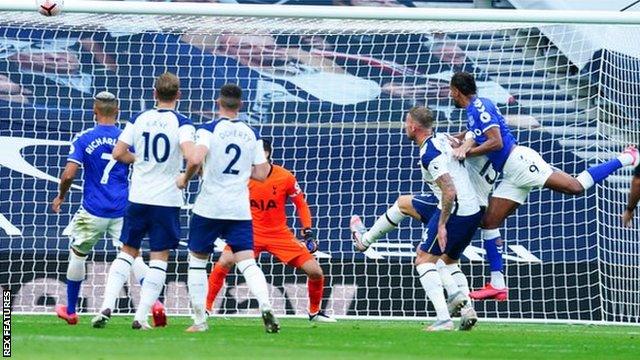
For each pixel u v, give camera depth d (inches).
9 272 1705.2
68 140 1923.0
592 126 1907.0
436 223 1285.7
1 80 1991.9
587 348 1077.1
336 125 1952.5
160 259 1199.6
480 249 1713.8
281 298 1658.5
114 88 2025.1
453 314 1349.7
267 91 2017.7
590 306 1717.5
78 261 1298.0
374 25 1718.8
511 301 1707.7
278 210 1473.9
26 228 1771.7
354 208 1862.7
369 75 2041.1
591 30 1937.7
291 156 1910.7
